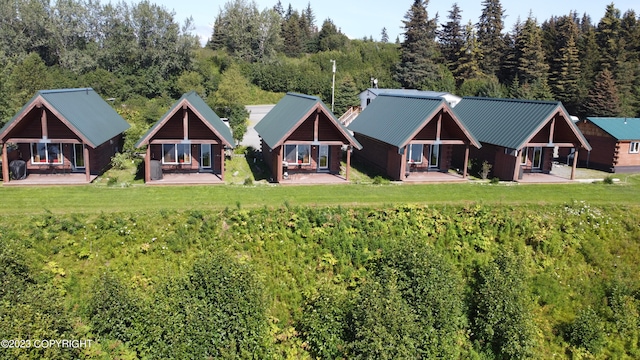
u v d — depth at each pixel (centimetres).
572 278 2278
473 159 3538
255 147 4222
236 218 2298
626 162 3716
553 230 2480
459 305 1923
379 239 2242
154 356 1614
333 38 10250
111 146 3381
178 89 6856
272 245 2164
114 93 6544
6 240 1931
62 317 1580
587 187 3145
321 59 8744
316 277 2064
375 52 9469
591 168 3850
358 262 2120
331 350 1719
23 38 6806
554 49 7988
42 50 7119
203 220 2300
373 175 3350
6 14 6750
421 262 1911
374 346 1627
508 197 2833
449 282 1908
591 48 7438
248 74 7819
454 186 3047
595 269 2330
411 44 7800
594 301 2184
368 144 3712
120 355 1609
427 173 3391
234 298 1689
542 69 7450
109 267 1970
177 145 3145
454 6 8638
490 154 3425
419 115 3120
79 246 2047
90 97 3522
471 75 8112
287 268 2069
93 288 1791
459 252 2273
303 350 1769
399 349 1645
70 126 2695
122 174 3102
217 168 3198
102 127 3112
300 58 9519
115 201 2478
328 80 7525
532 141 3275
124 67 7025
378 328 1655
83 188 2705
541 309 2112
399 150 3069
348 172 3081
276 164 2991
